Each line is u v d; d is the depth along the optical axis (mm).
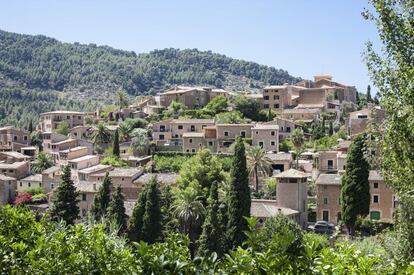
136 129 143625
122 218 66125
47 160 131375
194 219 67500
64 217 70625
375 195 79750
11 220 14750
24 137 153875
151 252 9797
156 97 187500
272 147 122500
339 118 154875
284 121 136375
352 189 67500
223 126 128250
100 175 105312
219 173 87688
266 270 9109
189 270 9328
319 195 84000
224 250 57094
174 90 183625
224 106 163125
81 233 13047
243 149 62281
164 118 159875
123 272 10953
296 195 77375
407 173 20406
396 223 22906
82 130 159500
